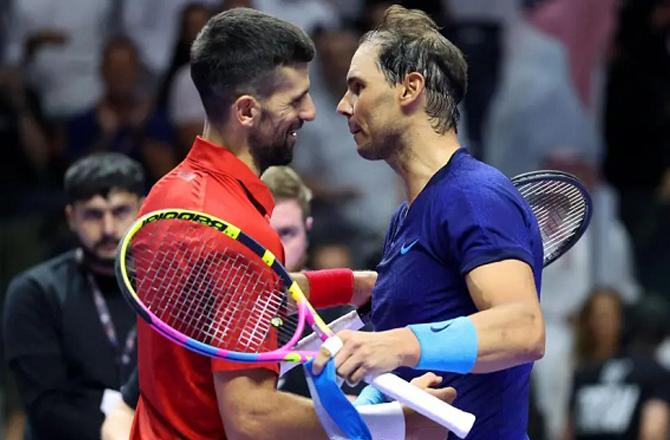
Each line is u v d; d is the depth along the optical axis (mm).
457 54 13375
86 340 18609
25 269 27875
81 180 18484
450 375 13125
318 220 27406
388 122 13227
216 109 13227
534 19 31547
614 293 27109
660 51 33594
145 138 29500
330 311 16391
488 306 12375
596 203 30484
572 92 31328
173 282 12820
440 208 12906
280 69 13141
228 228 12656
